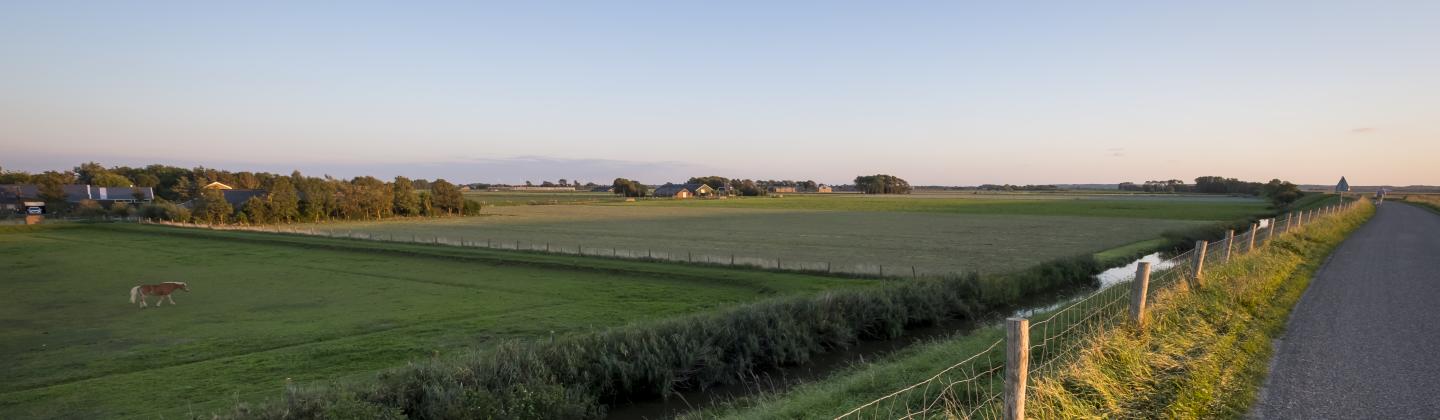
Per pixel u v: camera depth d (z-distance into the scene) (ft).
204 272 106.63
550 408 37.06
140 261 121.70
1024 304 77.25
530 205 457.27
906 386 30.27
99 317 70.23
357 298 81.20
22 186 349.82
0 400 41.73
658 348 46.65
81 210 272.31
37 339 59.57
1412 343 32.35
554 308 73.97
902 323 62.75
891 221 269.03
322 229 227.20
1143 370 26.84
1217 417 22.45
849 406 28.27
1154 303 38.11
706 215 324.19
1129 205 405.80
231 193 314.96
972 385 28.07
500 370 39.86
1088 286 89.51
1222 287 43.50
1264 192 438.81
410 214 320.91
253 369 48.93
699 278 94.17
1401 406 23.35
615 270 102.47
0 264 118.52
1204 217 269.44
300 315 70.44
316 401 33.27
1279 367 28.32
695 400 45.09
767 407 33.04
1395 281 53.42
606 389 44.11
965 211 351.46
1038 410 21.90
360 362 51.01
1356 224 129.90
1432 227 123.03
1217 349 30.12
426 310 72.95
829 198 605.31
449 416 33.83
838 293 64.23
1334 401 23.91
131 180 474.08
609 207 426.92
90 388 44.21
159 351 54.75
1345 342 32.60
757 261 112.16
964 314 69.51
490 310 72.90
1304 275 55.67
